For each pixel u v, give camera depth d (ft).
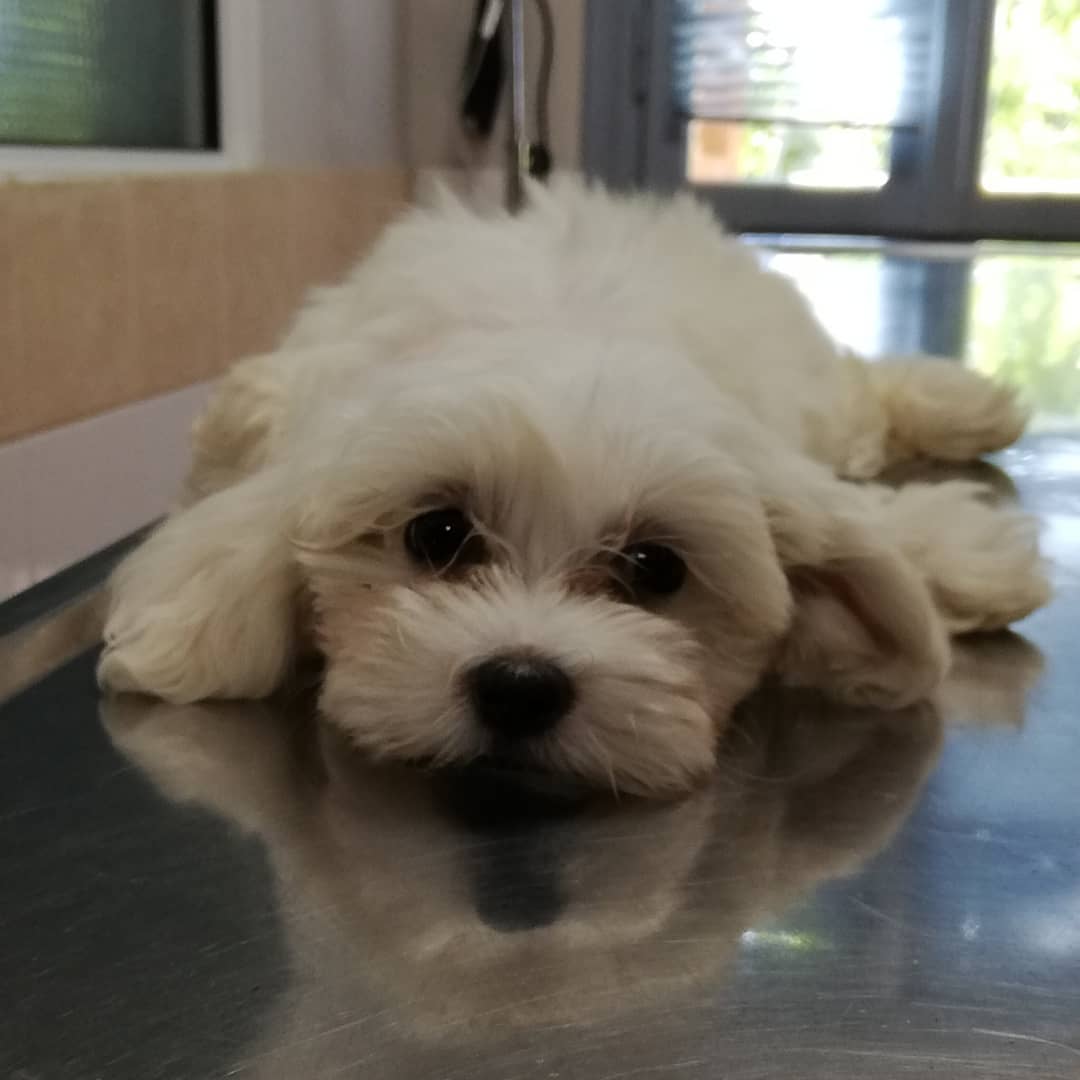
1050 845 0.75
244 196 2.12
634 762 0.86
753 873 0.71
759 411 1.18
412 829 0.76
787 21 4.06
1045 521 1.50
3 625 1.08
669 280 1.26
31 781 0.82
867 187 4.34
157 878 0.68
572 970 0.60
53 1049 0.54
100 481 1.72
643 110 4.09
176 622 0.98
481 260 1.22
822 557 1.01
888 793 0.83
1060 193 4.36
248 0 2.21
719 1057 0.54
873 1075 0.53
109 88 1.93
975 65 4.18
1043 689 1.03
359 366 1.16
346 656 0.95
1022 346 2.72
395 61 3.16
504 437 0.94
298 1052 0.53
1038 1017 0.57
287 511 1.00
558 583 0.98
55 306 1.61
